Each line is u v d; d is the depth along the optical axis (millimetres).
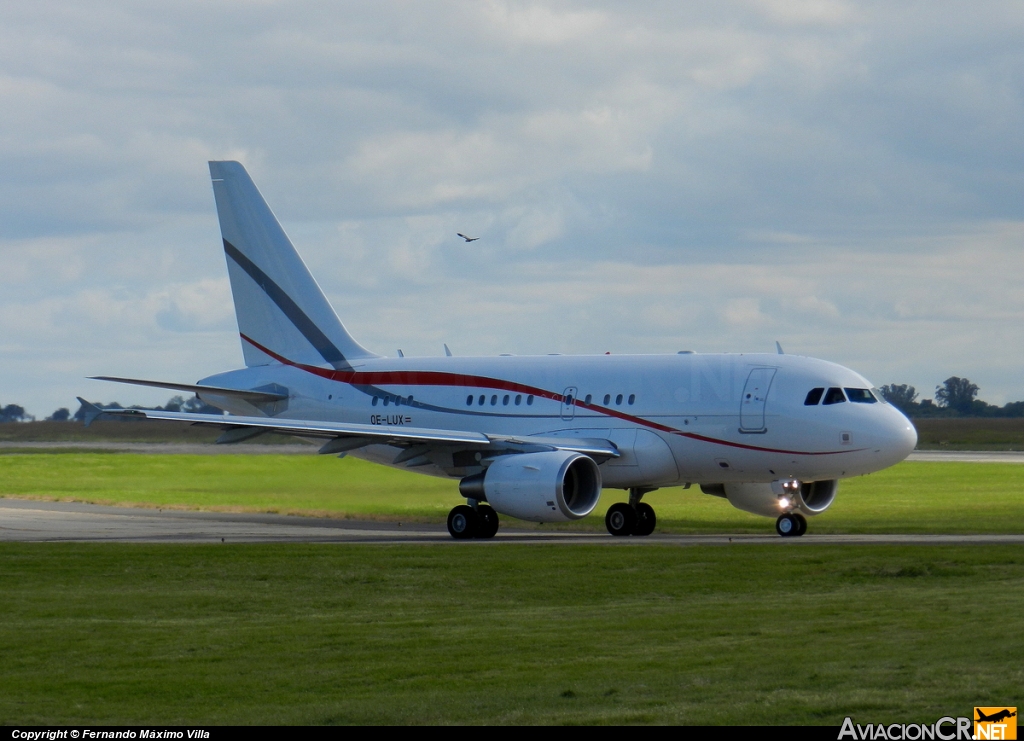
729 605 55281
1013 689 35875
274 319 124312
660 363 102750
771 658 41656
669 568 68812
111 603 58969
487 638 47156
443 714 35531
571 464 96375
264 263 124750
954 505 127500
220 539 93750
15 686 40062
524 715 35125
